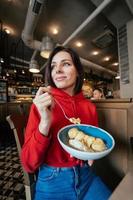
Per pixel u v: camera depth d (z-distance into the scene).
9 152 3.01
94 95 4.17
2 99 5.21
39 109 0.56
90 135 0.58
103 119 1.08
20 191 1.65
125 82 3.37
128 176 0.47
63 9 3.18
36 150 0.58
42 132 0.58
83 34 4.27
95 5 2.94
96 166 1.09
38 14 2.79
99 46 5.14
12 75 6.69
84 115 0.81
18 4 3.10
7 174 2.06
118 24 3.40
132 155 0.85
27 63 7.55
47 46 4.10
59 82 0.79
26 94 7.78
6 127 3.80
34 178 0.90
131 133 0.93
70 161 0.67
